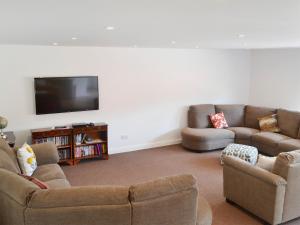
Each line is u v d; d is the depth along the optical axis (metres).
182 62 6.54
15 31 3.15
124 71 5.90
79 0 1.73
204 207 2.55
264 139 5.71
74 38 3.94
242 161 3.51
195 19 2.44
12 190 2.02
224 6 1.94
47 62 5.17
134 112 6.15
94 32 3.28
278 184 2.99
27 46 4.96
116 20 2.46
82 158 5.39
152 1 1.78
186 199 2.05
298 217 3.38
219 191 4.16
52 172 3.45
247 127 6.73
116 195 1.95
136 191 1.96
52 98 5.20
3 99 4.90
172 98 6.56
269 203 3.11
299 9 2.04
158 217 2.00
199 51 6.70
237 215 3.47
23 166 3.33
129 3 1.82
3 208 2.17
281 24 2.74
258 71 7.28
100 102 5.75
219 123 6.59
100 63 5.63
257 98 7.38
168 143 6.68
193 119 6.60
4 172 2.29
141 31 3.22
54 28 2.94
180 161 5.52
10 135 4.60
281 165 3.07
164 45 5.40
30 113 5.14
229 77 7.25
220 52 6.98
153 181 2.05
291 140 5.46
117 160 5.58
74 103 5.43
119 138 6.08
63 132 5.11
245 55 7.35
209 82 6.99
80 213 1.89
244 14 2.23
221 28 3.01
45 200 1.89
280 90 6.77
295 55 6.34
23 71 4.99
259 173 3.19
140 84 6.12
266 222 3.21
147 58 6.10
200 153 6.04
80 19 2.40
